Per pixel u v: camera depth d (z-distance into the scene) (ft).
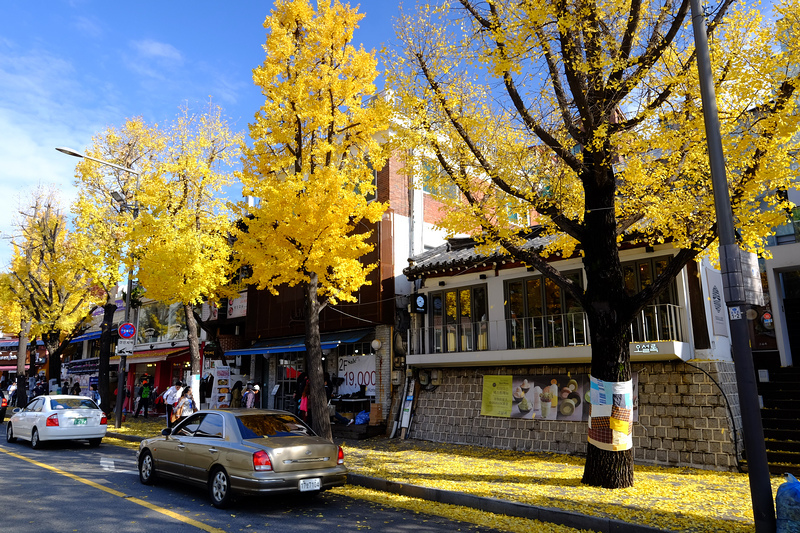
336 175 36.52
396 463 35.96
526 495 25.21
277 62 38.73
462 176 30.60
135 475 33.42
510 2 27.14
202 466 26.18
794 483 17.81
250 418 26.78
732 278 19.33
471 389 47.85
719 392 34.71
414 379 52.08
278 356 68.90
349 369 58.90
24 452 43.98
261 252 37.78
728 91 25.41
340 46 38.96
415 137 29.53
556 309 43.57
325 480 25.11
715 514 21.58
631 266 40.04
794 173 25.03
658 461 35.53
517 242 30.89
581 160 28.09
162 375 85.35
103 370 70.54
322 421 38.65
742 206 24.95
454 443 46.52
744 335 19.04
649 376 38.11
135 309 96.89
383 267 54.90
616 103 27.12
